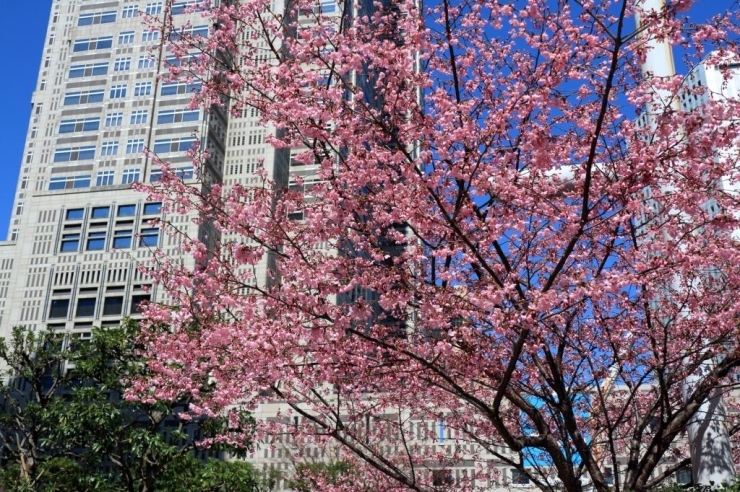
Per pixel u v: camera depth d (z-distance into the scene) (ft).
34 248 257.75
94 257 252.01
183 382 34.09
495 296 24.50
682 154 24.71
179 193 33.71
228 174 261.65
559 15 29.04
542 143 26.20
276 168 257.14
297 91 28.09
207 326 31.07
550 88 26.12
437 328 27.66
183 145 264.52
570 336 36.04
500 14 30.32
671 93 27.32
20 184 351.25
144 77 285.64
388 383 36.04
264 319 29.12
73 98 288.10
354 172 28.73
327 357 28.50
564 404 32.78
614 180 29.19
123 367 65.26
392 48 27.48
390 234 32.01
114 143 275.80
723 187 31.83
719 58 28.58
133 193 260.01
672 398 40.24
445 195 31.37
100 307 243.60
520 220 28.48
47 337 77.20
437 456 52.75
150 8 302.04
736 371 35.47
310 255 30.17
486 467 55.83
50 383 144.97
